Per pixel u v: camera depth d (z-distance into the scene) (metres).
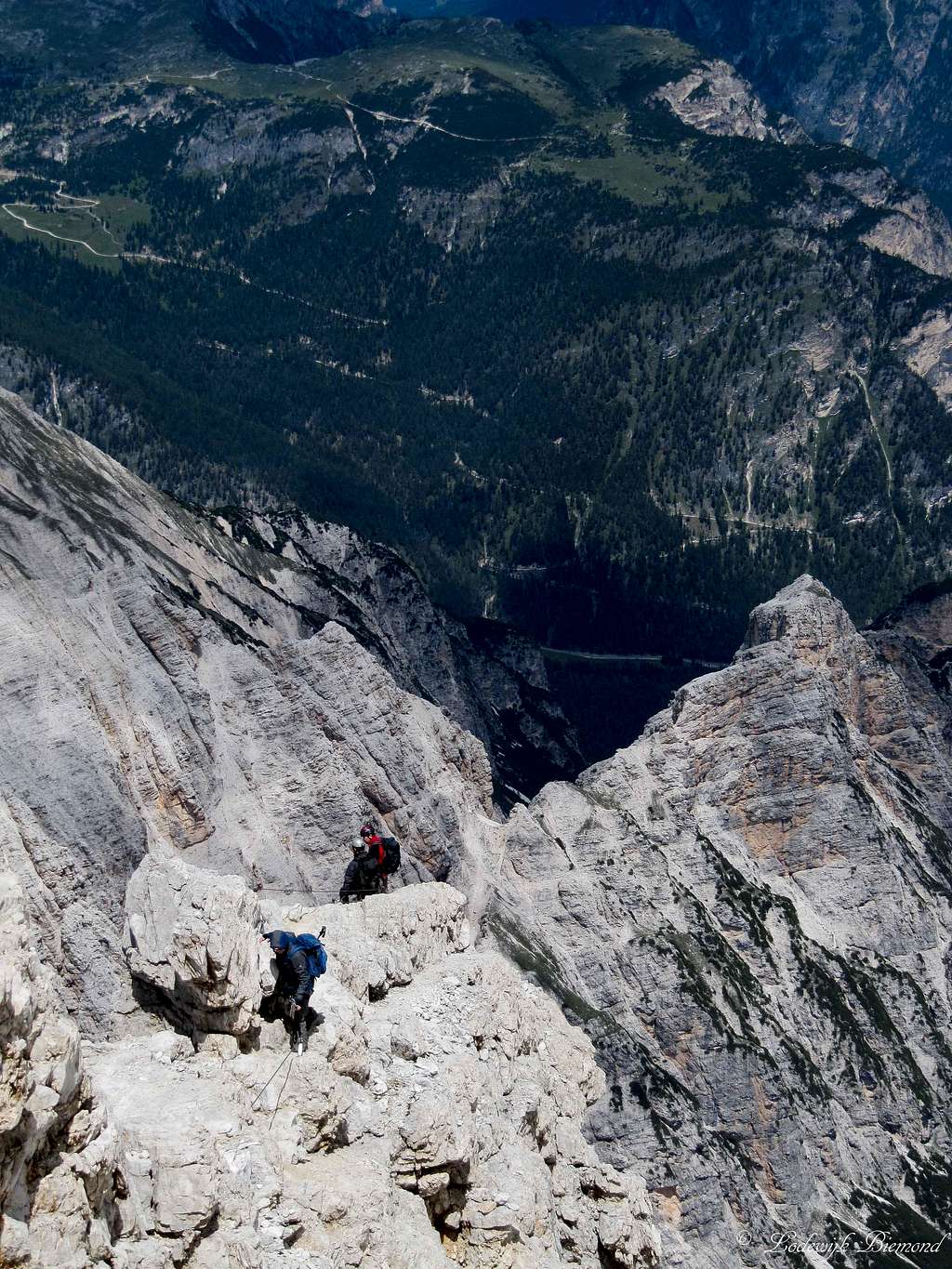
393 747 135.88
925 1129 160.50
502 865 148.62
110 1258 30.08
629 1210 46.78
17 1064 28.62
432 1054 42.97
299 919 47.09
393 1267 35.09
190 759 113.69
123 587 118.38
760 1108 145.88
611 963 147.12
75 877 84.50
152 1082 36.25
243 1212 33.00
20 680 100.75
